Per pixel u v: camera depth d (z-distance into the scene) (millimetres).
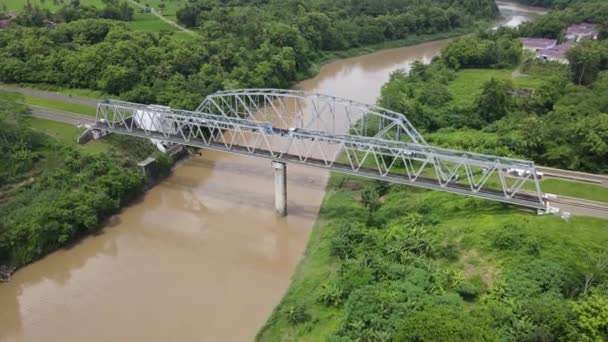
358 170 72938
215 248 73125
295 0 199250
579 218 63594
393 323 48062
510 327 45969
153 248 73500
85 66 120625
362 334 47625
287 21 171500
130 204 84812
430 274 55406
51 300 62719
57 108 109625
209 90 117562
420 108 102875
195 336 56250
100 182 80812
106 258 71125
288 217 79688
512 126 95125
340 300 55906
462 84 126750
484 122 102562
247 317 59000
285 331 54406
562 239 57969
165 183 91688
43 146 88625
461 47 145250
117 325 58188
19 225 69375
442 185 68938
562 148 80125
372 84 147875
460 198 72438
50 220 71312
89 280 66438
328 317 54406
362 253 62875
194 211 82688
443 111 105688
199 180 92688
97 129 94500
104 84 116625
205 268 68625
